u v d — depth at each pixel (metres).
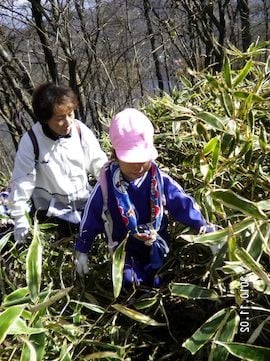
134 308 2.09
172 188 1.99
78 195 2.47
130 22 7.84
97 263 2.39
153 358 1.88
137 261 2.12
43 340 1.59
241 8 8.59
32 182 2.40
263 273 1.58
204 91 3.07
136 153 1.85
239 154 2.12
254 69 2.99
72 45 5.82
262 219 1.67
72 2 5.65
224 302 1.97
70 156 2.40
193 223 1.98
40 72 7.56
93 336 1.95
